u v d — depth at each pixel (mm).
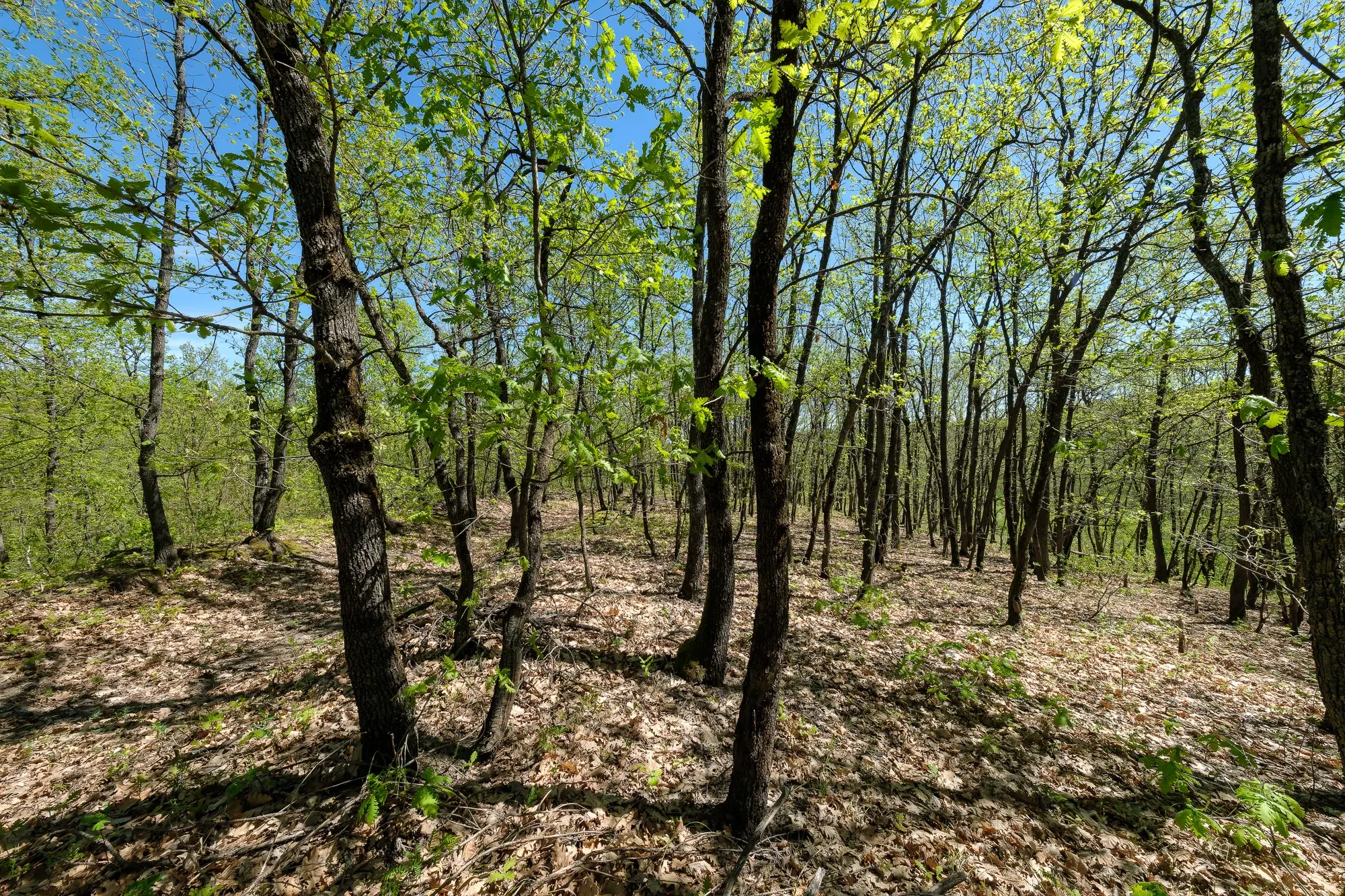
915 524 27000
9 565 12227
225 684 6016
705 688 5512
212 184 2279
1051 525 14336
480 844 3389
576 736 4551
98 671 6332
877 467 9219
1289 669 7547
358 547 3625
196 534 12766
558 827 3553
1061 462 13188
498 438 3049
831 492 10633
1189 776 3291
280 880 3166
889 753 4645
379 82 3545
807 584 9984
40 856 3449
